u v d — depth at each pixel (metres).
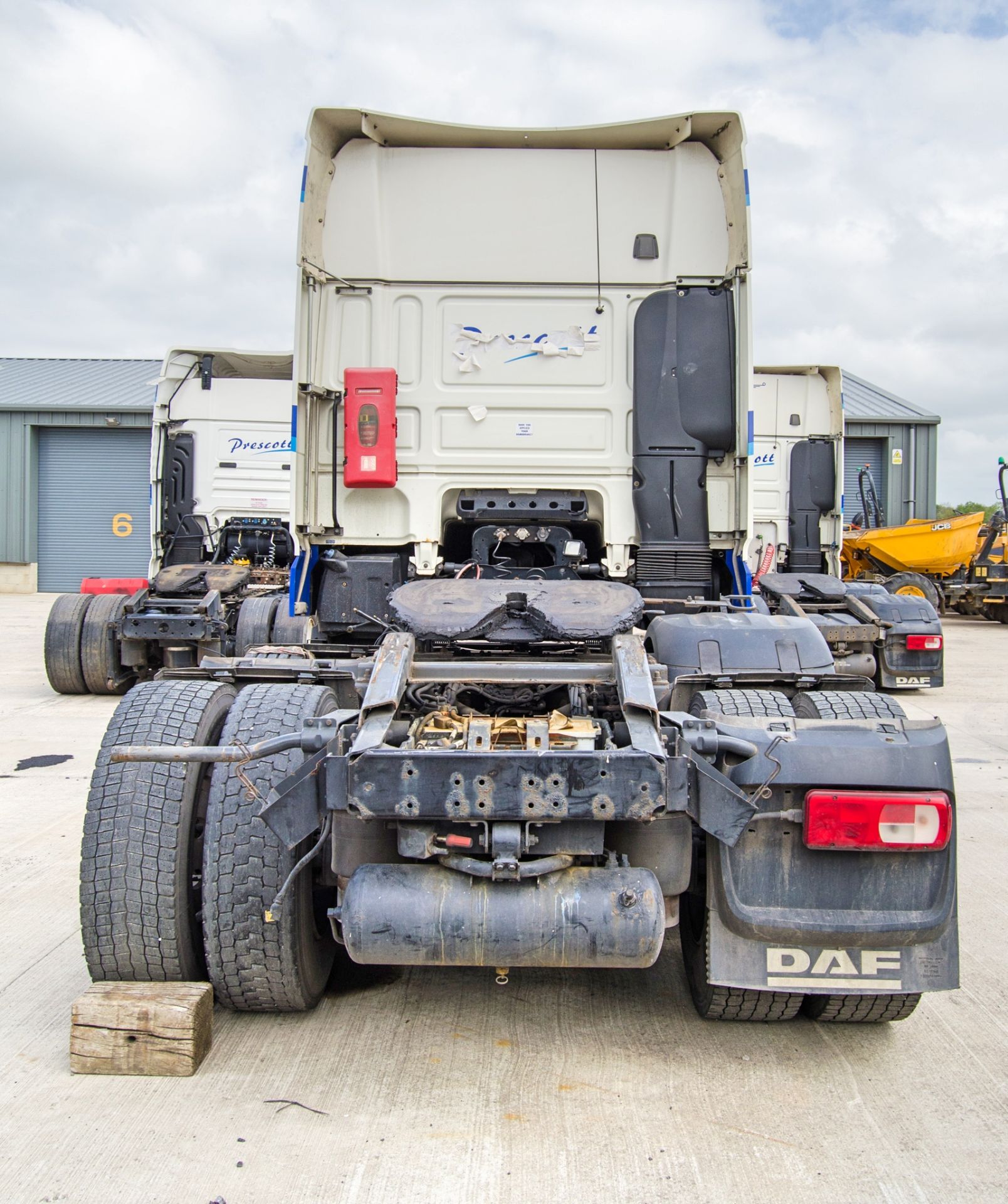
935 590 15.28
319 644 4.76
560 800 2.34
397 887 2.43
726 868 2.60
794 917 2.56
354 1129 2.39
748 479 4.75
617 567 4.87
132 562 28.72
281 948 2.76
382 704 2.71
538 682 3.07
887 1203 2.15
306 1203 2.12
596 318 4.89
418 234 4.90
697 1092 2.60
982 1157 2.33
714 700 3.28
